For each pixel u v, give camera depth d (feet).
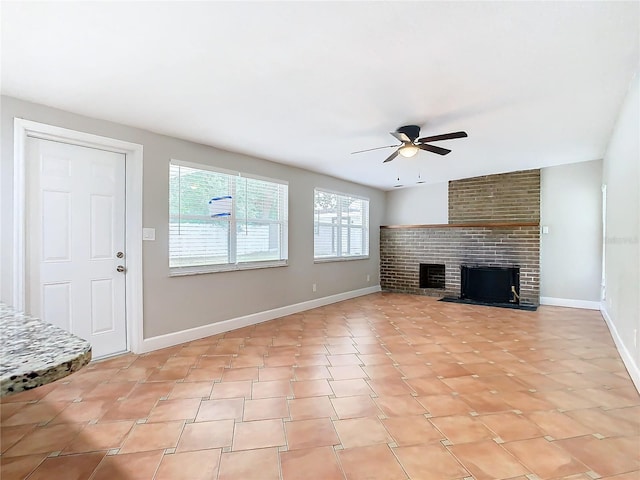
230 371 9.11
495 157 15.58
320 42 6.17
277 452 5.73
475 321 14.67
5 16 5.23
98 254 10.05
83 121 9.36
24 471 5.23
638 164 8.14
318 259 17.87
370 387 8.18
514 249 18.67
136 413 6.95
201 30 5.72
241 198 13.87
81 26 5.54
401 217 23.00
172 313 11.39
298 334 12.64
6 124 8.09
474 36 6.13
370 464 5.42
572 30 6.03
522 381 8.55
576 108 9.78
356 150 13.43
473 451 5.74
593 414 6.96
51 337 2.91
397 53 6.62
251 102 8.77
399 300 19.60
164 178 11.20
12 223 8.14
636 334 8.38
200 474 5.20
